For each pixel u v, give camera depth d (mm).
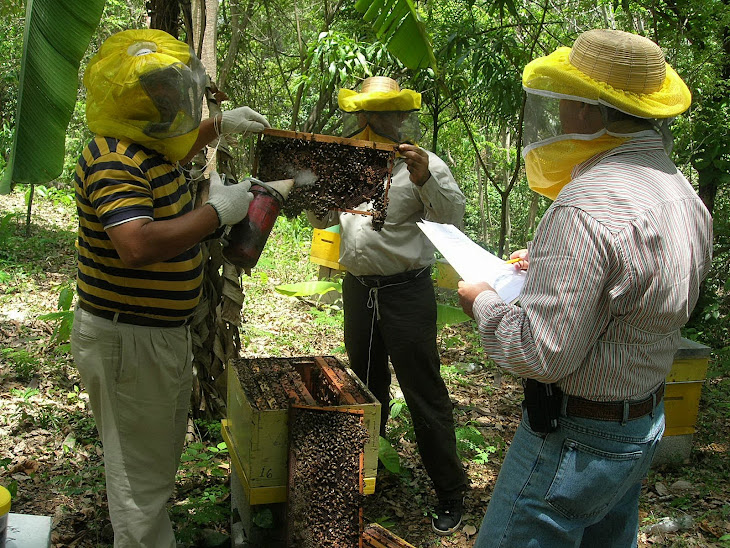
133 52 2211
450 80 8125
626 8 6594
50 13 2420
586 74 1866
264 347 5984
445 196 3129
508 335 1849
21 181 2443
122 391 2430
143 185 2262
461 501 3430
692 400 4137
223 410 4121
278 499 2729
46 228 10148
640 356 1855
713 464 4227
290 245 9891
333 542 2588
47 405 4320
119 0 12805
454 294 7980
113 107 2219
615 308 1778
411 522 3447
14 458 3719
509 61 7672
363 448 2637
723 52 6254
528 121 2057
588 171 1903
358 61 8672
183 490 3508
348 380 3031
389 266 3291
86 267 2381
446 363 6062
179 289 2424
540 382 1922
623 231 1739
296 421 2617
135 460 2496
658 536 3363
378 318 3373
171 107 2217
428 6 8250
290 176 2863
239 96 12750
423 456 3371
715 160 6383
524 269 2342
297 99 11672
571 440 1897
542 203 14977
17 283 7188
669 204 1825
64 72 2424
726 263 7371
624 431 1882
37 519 2473
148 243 2193
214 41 3787
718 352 6188
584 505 1919
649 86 1854
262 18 13359
